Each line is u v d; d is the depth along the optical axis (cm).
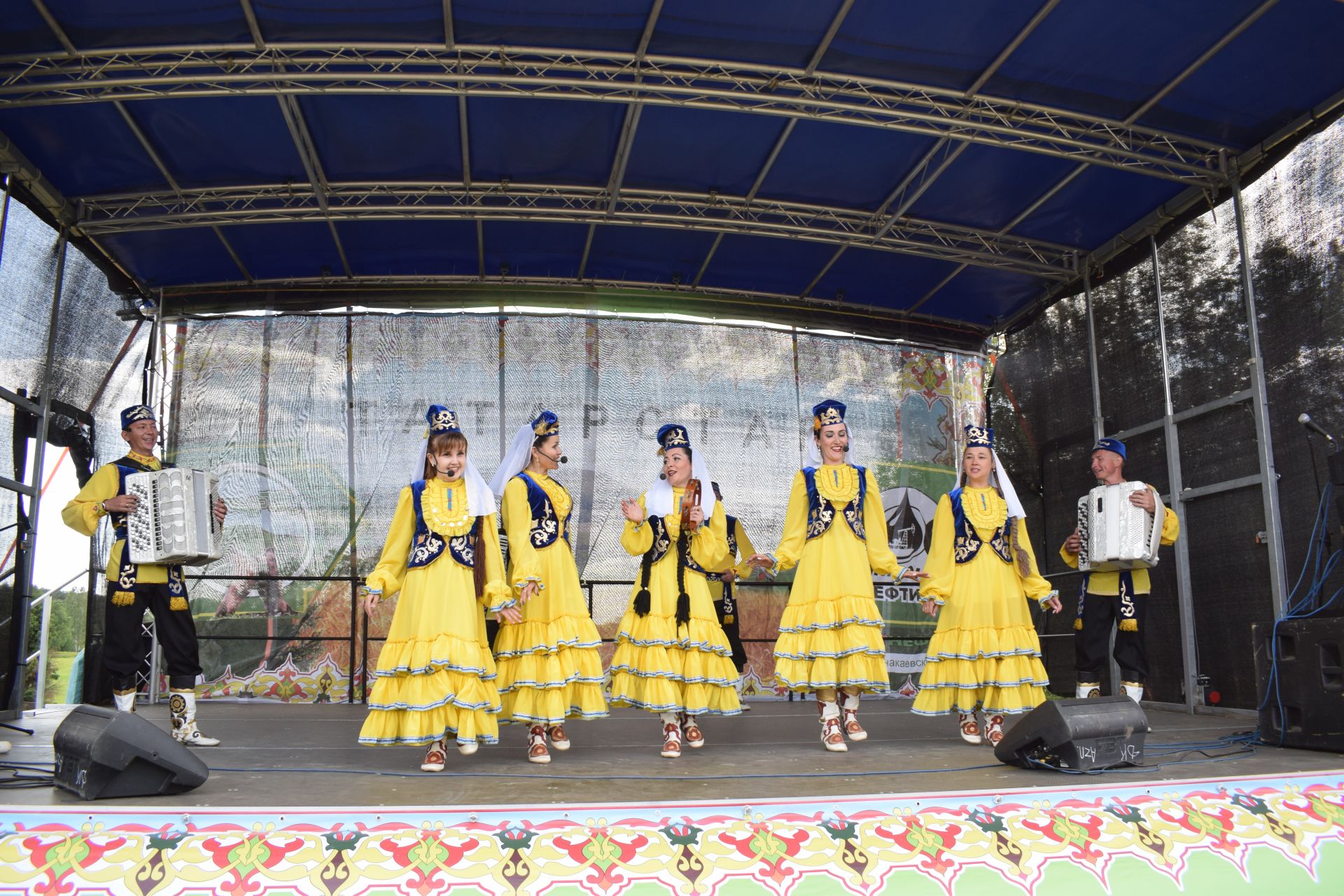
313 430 826
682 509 472
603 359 862
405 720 389
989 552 498
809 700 846
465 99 599
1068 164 670
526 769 398
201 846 269
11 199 646
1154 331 725
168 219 702
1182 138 638
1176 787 339
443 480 418
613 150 665
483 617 418
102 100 573
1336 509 511
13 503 644
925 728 578
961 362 928
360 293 848
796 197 725
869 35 554
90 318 739
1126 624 526
